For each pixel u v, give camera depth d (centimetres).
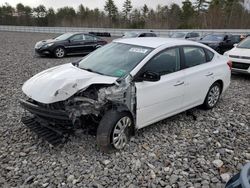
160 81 463
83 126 419
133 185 350
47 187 344
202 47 579
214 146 454
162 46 485
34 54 1598
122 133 423
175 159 411
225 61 631
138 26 6212
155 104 464
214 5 6156
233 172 384
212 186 354
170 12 6906
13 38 3081
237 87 847
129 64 450
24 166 387
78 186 346
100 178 362
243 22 5697
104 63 479
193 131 506
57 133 420
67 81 403
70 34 1570
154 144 452
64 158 405
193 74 531
